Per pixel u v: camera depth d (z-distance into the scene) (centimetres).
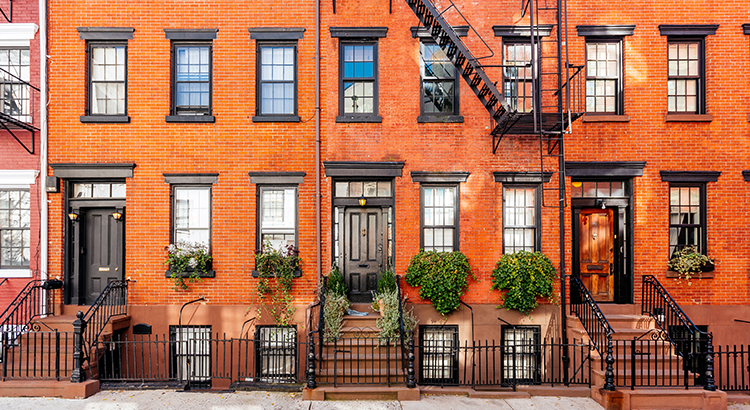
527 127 848
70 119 905
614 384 704
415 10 824
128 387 728
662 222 881
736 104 887
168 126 907
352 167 885
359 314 841
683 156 885
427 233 903
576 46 895
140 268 893
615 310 873
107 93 925
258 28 911
